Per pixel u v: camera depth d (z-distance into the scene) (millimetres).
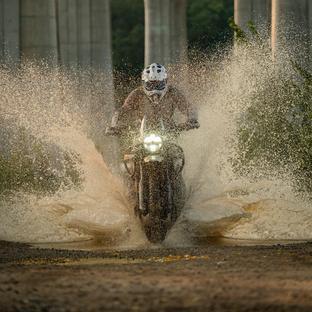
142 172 40062
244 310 24266
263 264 32062
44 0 74375
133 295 26078
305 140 49406
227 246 38906
